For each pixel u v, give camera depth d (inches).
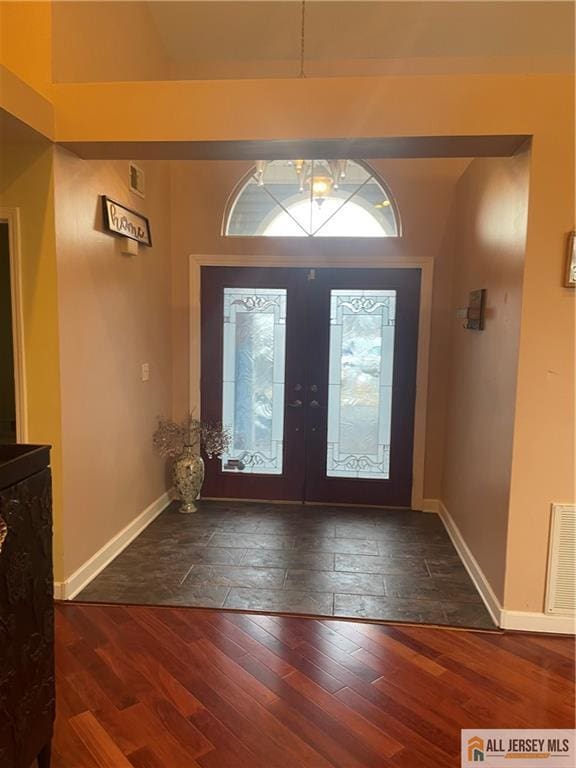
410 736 70.0
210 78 154.5
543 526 94.1
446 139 91.5
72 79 100.3
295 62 152.6
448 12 131.6
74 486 105.7
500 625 96.3
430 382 158.6
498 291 105.8
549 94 87.8
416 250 154.8
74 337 104.1
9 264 99.3
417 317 157.5
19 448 60.3
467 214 136.0
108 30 113.8
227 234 160.6
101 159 104.7
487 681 81.4
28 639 57.2
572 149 87.9
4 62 95.0
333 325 160.9
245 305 162.1
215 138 93.6
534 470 93.5
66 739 68.7
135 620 97.1
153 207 144.9
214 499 167.2
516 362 93.1
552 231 89.3
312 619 98.3
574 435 92.2
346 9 131.3
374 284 157.8
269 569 119.0
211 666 83.7
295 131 92.4
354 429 163.5
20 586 55.5
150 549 129.3
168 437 152.3
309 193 158.1
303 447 164.9
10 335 104.4
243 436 166.7
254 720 72.3
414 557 127.3
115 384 123.7
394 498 163.6
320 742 68.7
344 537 139.1
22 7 94.0
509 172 100.5
